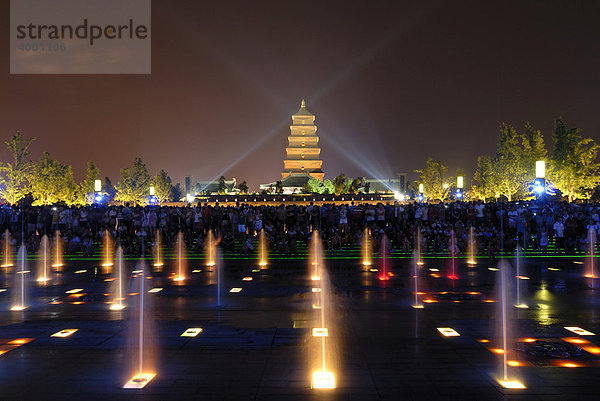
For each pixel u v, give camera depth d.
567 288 14.76
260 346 8.54
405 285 15.50
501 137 67.56
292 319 10.72
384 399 6.13
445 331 9.57
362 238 25.56
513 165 64.88
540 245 24.31
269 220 28.78
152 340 8.95
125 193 94.31
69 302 12.88
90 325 10.20
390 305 12.29
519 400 6.08
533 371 7.14
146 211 27.23
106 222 27.59
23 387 6.59
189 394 6.31
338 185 133.62
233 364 7.53
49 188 78.12
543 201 28.38
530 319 10.62
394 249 25.84
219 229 28.12
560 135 60.75
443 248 24.97
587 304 12.30
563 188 60.59
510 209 26.50
